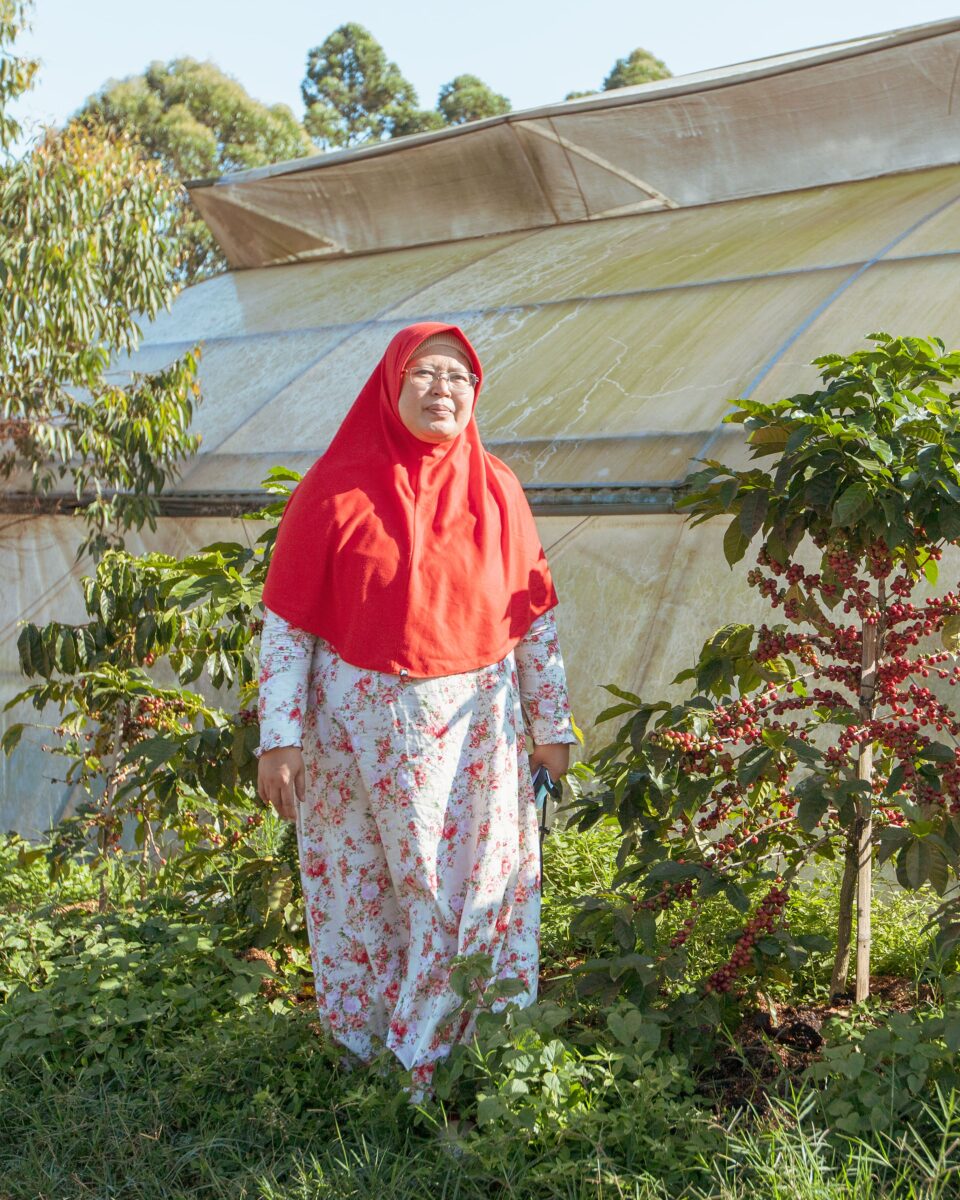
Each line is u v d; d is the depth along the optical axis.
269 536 3.77
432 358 2.74
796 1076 2.79
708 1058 2.85
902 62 7.44
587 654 5.23
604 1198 2.29
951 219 6.54
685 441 5.31
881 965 3.48
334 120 34.16
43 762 6.47
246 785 3.60
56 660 4.43
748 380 5.57
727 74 8.68
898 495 2.81
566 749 3.03
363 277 9.11
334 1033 2.90
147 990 3.27
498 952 2.88
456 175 9.25
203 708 4.09
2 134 6.41
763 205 8.16
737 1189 2.26
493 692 2.79
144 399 6.49
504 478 2.96
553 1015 2.63
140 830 4.61
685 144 8.38
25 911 4.49
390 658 2.68
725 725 2.94
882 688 3.08
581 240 8.51
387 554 2.70
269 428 7.06
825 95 7.81
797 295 6.20
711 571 5.02
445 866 2.75
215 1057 2.91
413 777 2.70
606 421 5.74
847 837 3.14
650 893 3.04
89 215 6.55
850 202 7.53
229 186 9.96
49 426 6.32
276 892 3.64
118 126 22.97
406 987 2.76
